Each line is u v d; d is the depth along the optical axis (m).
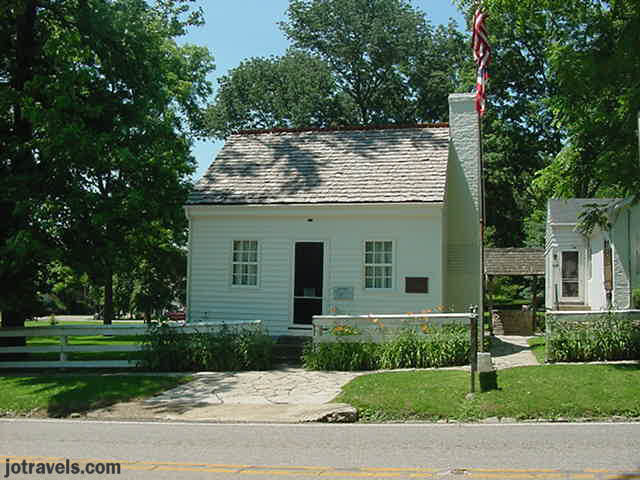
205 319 18.16
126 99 17.72
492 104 37.16
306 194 17.72
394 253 17.06
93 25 16.69
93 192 15.88
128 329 14.69
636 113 13.75
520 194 40.16
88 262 16.33
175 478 6.46
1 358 16.58
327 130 21.14
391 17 43.56
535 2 15.19
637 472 6.39
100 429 9.35
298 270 17.73
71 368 14.95
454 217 20.27
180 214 18.83
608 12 14.90
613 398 9.80
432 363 13.48
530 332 24.05
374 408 10.06
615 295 17.39
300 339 16.92
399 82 44.31
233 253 18.23
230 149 20.95
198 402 11.05
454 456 7.26
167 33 19.08
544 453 7.30
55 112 15.16
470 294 19.89
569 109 15.00
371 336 14.11
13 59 17.42
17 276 16.27
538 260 25.08
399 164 18.42
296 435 8.64
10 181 15.46
